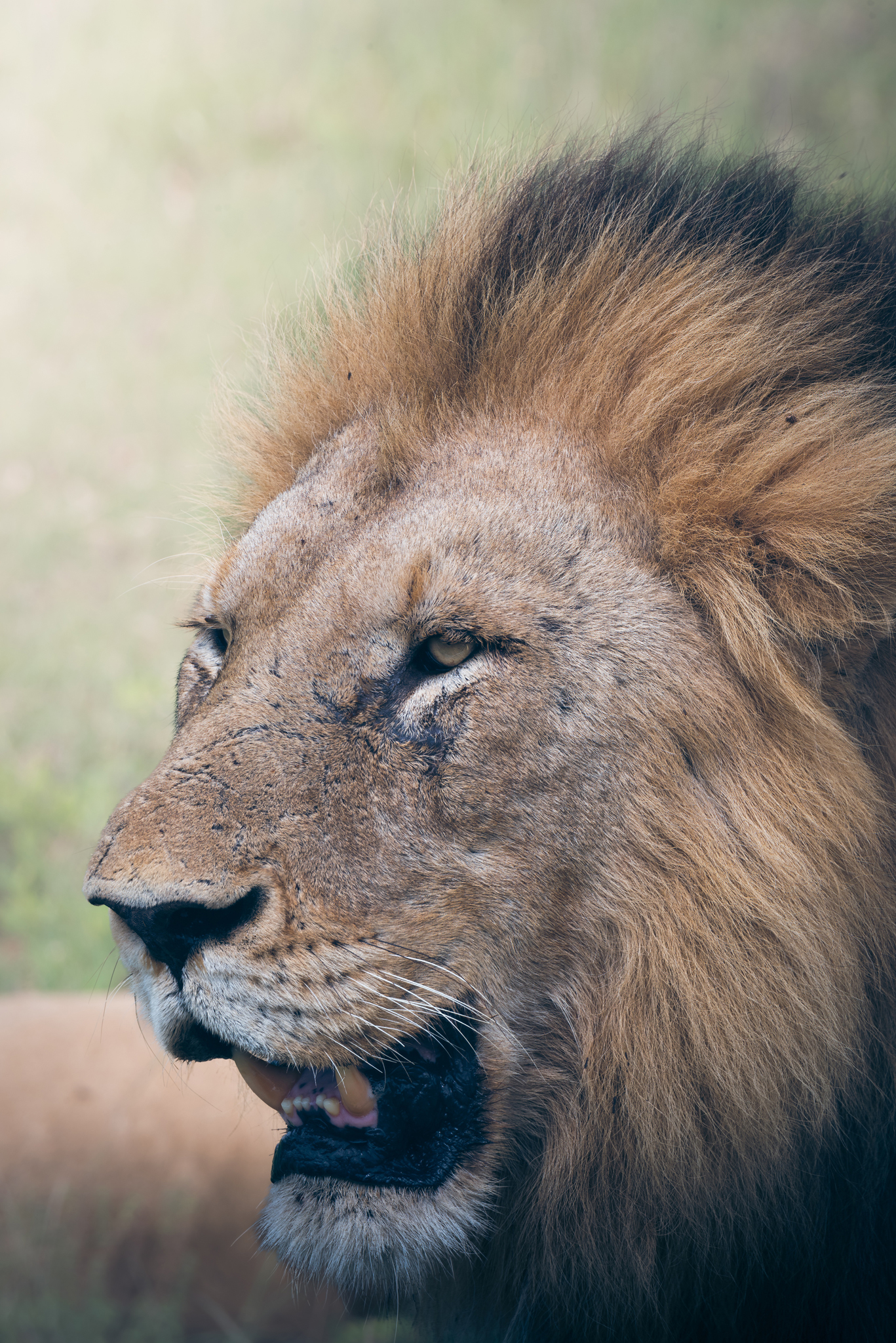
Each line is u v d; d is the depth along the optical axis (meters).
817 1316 4.38
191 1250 6.46
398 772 3.96
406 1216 3.98
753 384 4.25
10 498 13.02
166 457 13.40
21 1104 6.73
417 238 5.05
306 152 17.42
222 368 6.95
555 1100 4.15
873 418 4.16
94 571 12.23
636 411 4.21
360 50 18.56
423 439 4.37
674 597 4.07
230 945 3.82
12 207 17.28
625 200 4.66
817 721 3.95
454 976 3.96
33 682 10.91
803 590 4.02
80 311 15.46
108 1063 6.93
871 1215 4.27
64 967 8.32
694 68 16.44
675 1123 4.03
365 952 3.89
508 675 3.96
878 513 3.95
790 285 4.38
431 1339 4.95
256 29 19.39
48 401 14.16
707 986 3.99
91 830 9.52
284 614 4.24
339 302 5.19
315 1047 3.88
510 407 4.39
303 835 3.90
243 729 4.05
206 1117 6.73
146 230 16.56
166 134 18.08
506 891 3.96
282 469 5.14
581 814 3.96
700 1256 4.19
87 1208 6.43
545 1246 4.25
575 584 4.04
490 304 4.53
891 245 4.66
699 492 4.08
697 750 4.00
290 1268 4.25
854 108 15.13
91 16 20.14
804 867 3.96
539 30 17.86
